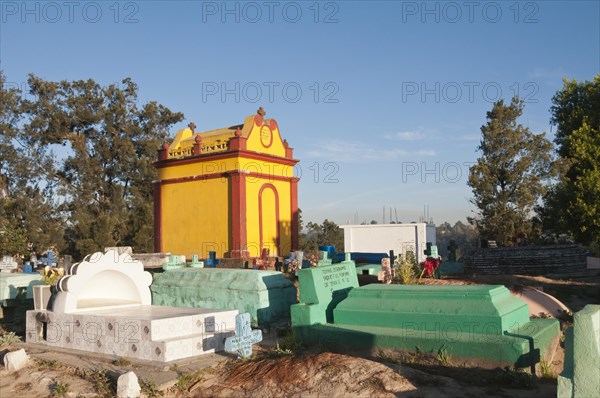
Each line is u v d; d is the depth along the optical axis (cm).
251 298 1276
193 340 985
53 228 4119
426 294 970
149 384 821
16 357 986
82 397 816
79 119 4672
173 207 2733
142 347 967
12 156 4338
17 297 1638
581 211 2050
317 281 1078
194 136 2855
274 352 983
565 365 602
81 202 4516
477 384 743
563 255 2048
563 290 1614
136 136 4919
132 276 1213
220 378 846
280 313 1308
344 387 721
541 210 2986
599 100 2441
